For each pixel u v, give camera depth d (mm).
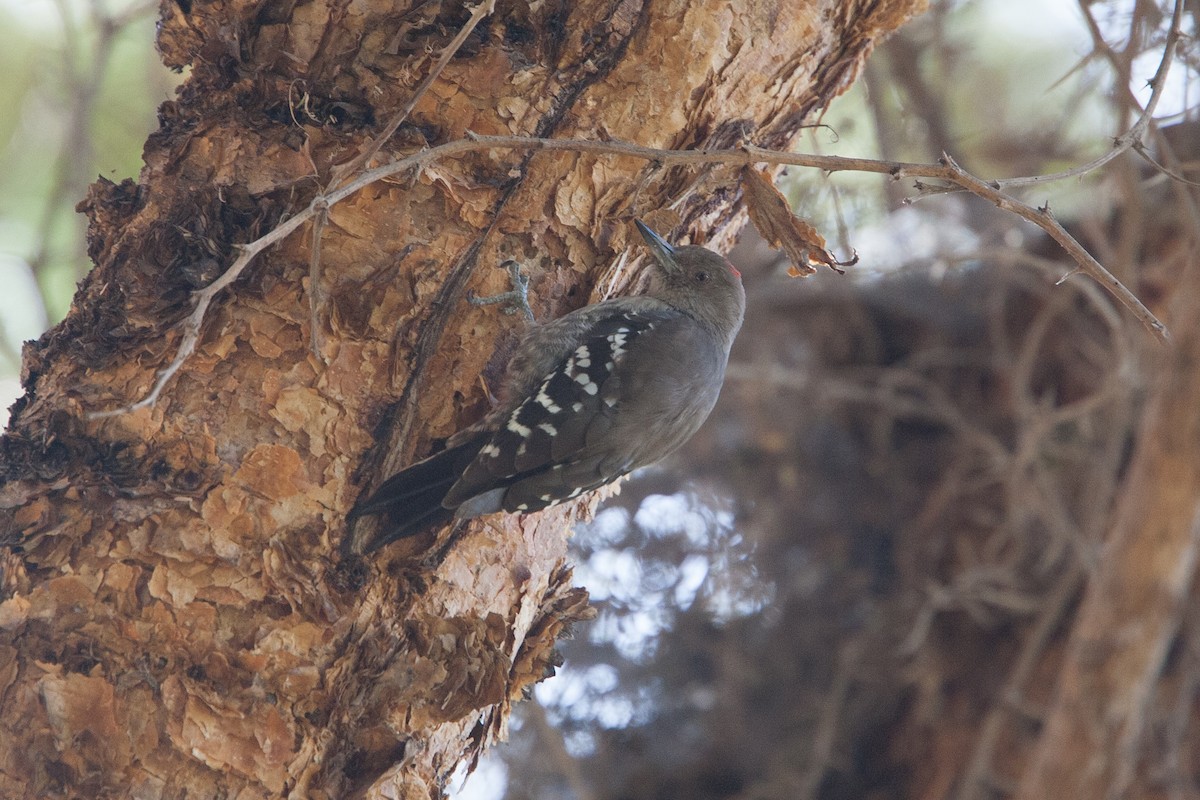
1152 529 12383
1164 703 13875
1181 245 14125
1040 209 7449
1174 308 12391
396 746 6977
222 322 7125
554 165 7703
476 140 7145
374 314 7336
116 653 6812
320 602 6988
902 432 16266
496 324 7691
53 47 12508
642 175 7871
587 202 7867
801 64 8289
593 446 8016
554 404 7977
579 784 13688
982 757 13742
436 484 7340
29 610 6848
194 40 7461
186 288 7078
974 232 15609
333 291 7242
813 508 16125
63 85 12484
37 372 7379
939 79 14016
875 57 13844
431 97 7480
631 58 7730
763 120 8383
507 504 7617
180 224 7156
